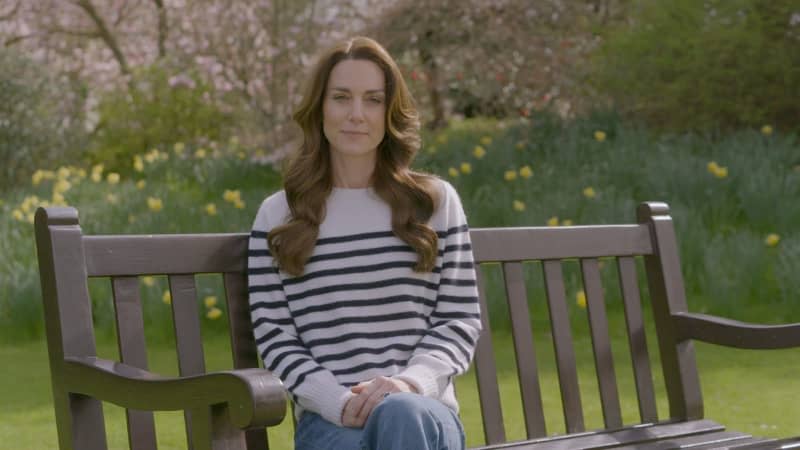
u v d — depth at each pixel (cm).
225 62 1320
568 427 389
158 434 530
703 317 403
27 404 593
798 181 920
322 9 1327
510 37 1343
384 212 337
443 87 1391
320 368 315
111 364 288
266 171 1233
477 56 1345
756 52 1073
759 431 511
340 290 326
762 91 1081
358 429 303
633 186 977
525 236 389
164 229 901
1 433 532
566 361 393
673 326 412
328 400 306
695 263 800
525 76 1331
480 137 1229
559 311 395
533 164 1088
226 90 1391
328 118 337
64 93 1452
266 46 1297
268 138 1261
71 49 1873
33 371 678
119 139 1555
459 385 625
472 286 342
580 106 1277
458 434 289
